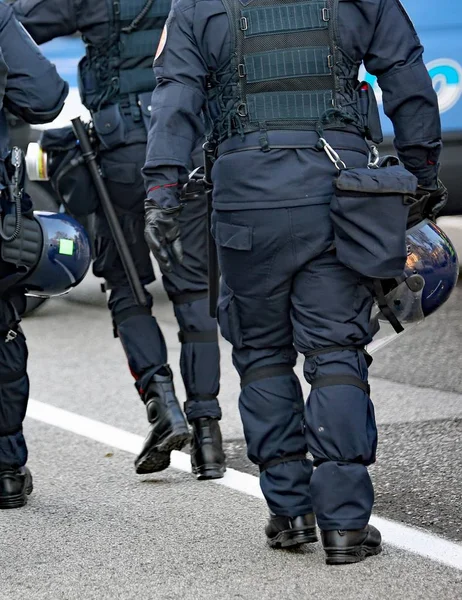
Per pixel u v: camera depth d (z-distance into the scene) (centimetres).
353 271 1020
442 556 1053
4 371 1256
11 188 1185
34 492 1327
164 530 1167
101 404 1750
